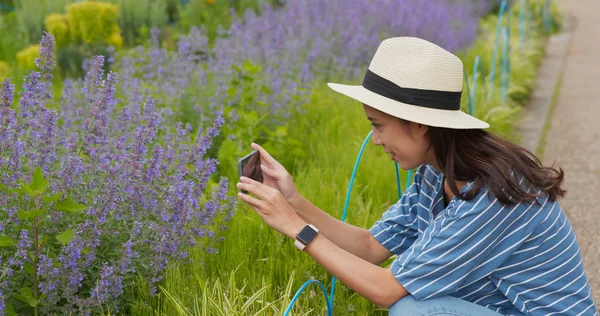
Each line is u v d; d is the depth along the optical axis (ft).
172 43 30.35
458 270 7.55
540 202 7.57
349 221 12.85
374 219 13.07
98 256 10.04
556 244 7.74
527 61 30.22
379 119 7.80
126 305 10.07
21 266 8.97
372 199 14.80
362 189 15.38
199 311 9.61
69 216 9.82
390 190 15.39
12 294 8.96
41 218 9.00
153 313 9.87
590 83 29.30
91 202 10.14
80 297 9.82
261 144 17.35
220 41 21.45
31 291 9.02
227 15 33.47
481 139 7.60
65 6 29.99
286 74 21.06
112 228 10.03
